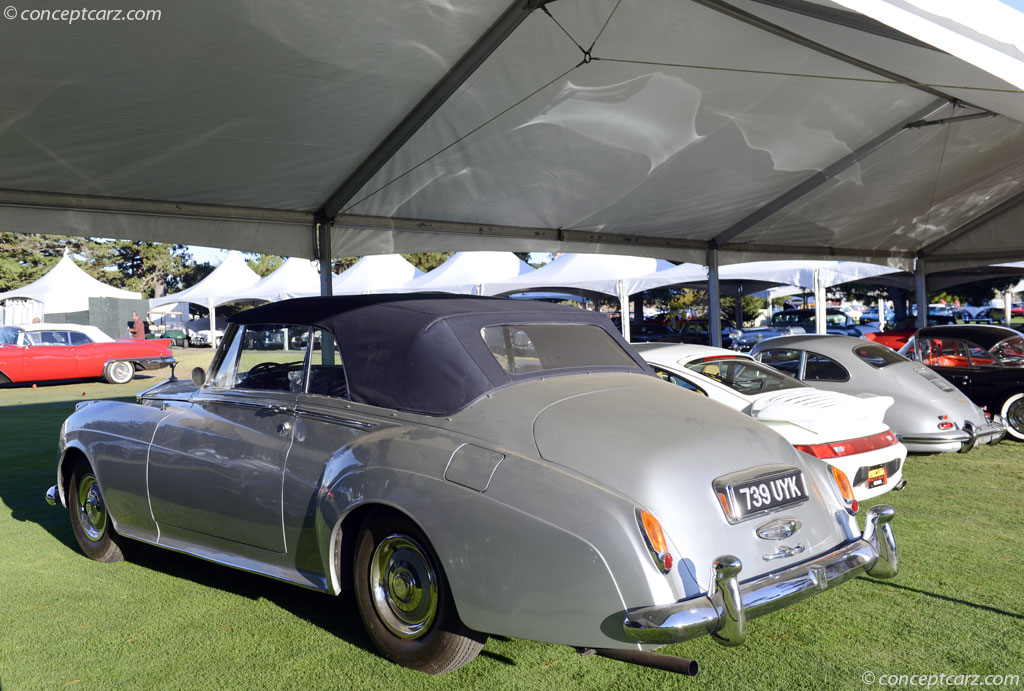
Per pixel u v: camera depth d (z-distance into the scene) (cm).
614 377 384
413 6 519
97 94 552
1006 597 411
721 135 815
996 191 1163
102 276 5322
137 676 327
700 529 288
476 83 644
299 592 434
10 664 340
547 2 549
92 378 2067
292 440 376
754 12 563
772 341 880
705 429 324
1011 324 3841
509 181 861
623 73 666
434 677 323
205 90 571
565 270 2227
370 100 639
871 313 5616
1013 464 790
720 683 316
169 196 765
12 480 762
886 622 380
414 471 318
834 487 344
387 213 902
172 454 426
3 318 3127
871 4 421
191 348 3894
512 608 287
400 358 358
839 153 911
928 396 788
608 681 320
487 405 333
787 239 1248
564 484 288
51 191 707
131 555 500
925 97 784
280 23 503
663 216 1056
